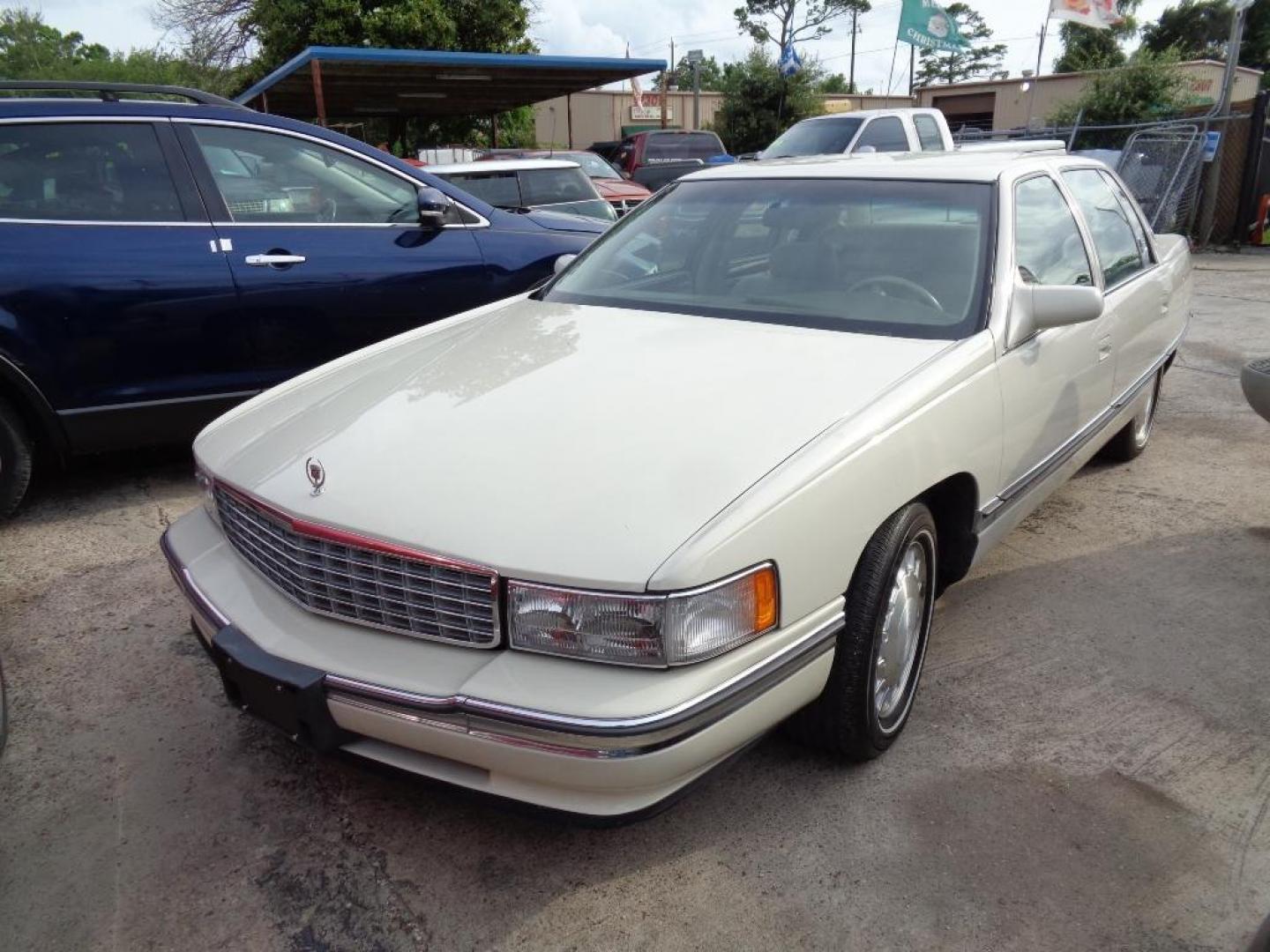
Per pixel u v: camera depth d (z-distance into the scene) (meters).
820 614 2.15
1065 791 2.54
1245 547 4.04
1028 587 3.70
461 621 1.99
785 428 2.27
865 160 3.66
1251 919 2.12
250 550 2.42
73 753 2.72
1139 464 5.09
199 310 4.34
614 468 2.12
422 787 2.09
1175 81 18.27
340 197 4.78
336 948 2.08
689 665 1.89
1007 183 3.26
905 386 2.48
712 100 34.94
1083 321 2.95
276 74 12.81
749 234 3.38
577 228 5.56
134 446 4.38
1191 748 2.71
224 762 2.68
